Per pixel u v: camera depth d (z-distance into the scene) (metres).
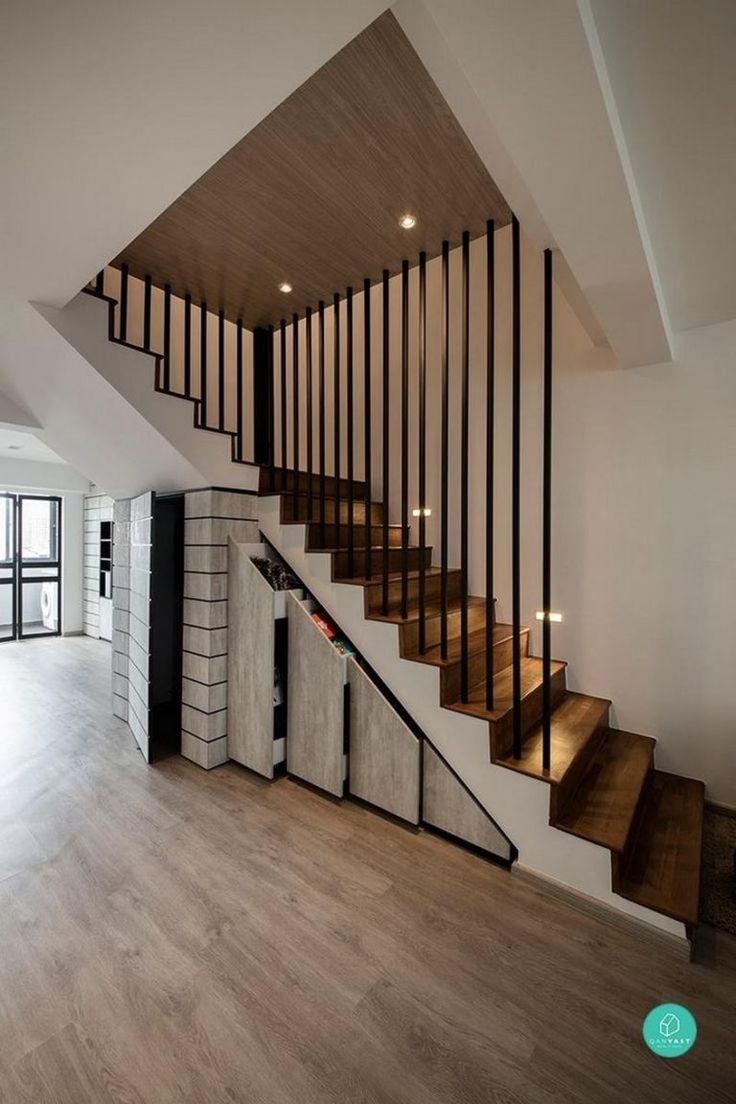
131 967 1.57
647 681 2.70
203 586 2.94
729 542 2.46
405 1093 1.22
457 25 0.92
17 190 1.42
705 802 2.54
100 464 3.56
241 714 2.91
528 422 3.11
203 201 2.07
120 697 3.89
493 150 1.46
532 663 2.90
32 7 0.90
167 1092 1.21
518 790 2.01
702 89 1.20
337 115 1.63
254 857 2.12
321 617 2.80
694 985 1.54
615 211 1.36
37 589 7.61
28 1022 1.38
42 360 2.57
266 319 3.25
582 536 2.89
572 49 0.93
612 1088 1.24
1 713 3.97
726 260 1.89
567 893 1.87
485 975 1.56
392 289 3.83
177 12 0.92
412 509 3.71
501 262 3.21
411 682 2.33
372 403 3.92
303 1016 1.42
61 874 2.01
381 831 2.32
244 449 4.21
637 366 2.68
